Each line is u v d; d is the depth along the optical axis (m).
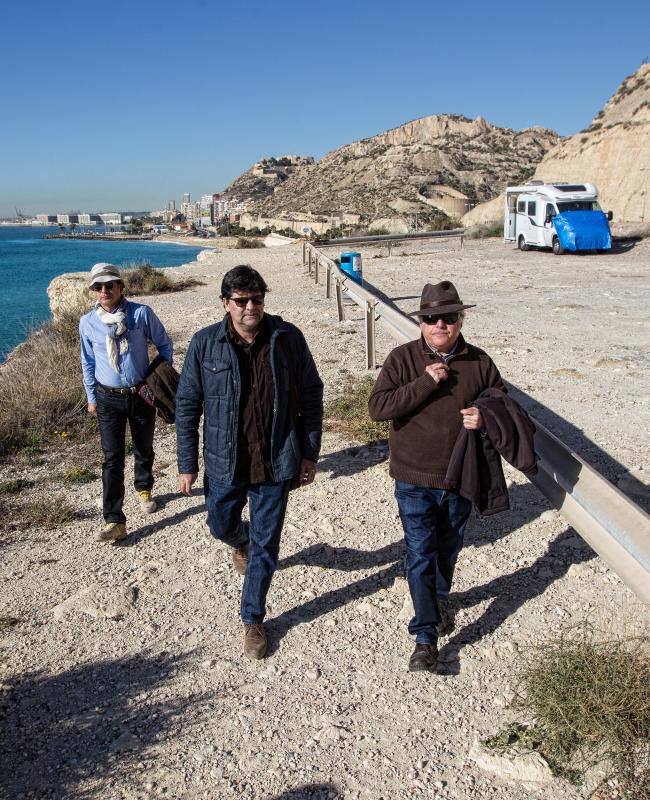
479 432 3.19
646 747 2.72
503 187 174.25
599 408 6.90
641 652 3.13
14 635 3.80
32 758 2.92
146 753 2.92
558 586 3.95
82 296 16.80
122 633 3.78
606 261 22.11
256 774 2.78
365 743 2.91
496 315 12.61
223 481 3.46
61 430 7.23
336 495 5.39
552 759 2.74
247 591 3.56
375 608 3.88
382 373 3.33
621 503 2.87
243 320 3.24
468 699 3.13
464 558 4.34
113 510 4.80
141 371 4.86
